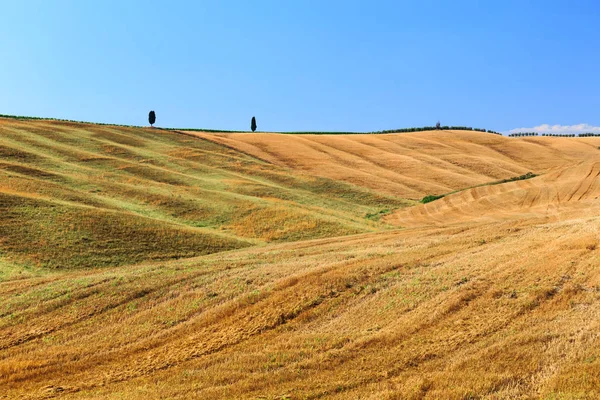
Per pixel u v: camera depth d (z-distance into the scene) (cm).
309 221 4366
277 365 1460
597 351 1355
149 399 1291
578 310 1652
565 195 5003
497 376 1279
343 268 2297
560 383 1223
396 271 2222
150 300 2111
